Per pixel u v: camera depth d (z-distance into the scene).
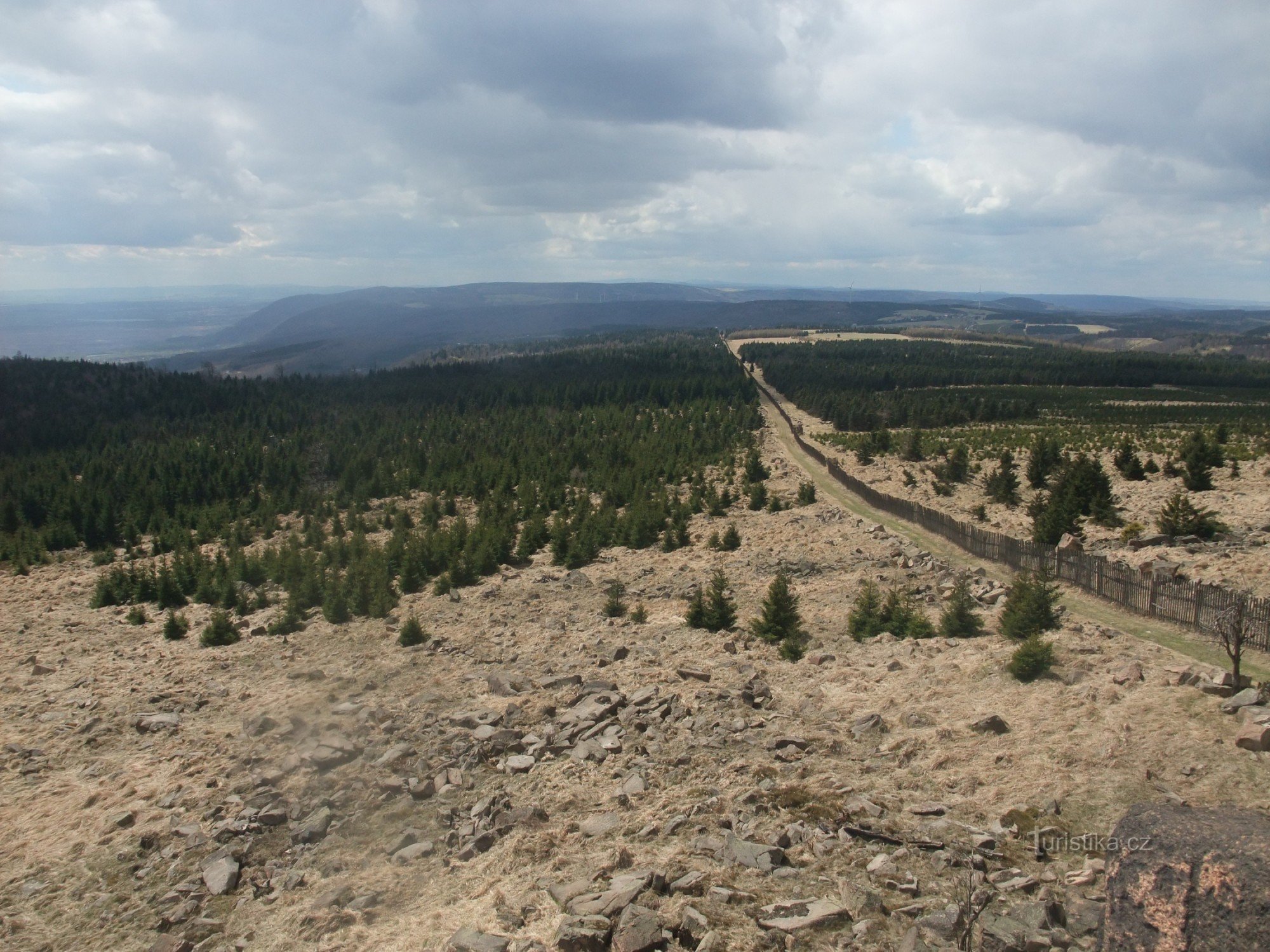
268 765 20.88
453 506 80.56
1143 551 34.19
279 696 27.55
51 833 19.27
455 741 20.75
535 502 73.88
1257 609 23.53
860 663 25.05
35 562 77.12
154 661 37.47
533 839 15.41
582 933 11.56
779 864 13.48
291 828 17.38
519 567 52.97
